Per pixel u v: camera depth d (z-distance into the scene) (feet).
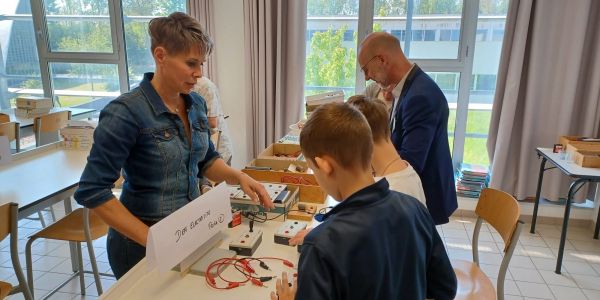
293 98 12.08
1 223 5.31
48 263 9.05
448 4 11.29
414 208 2.89
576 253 9.77
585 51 10.18
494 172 11.04
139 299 3.44
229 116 13.14
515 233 5.26
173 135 4.00
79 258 7.83
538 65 10.25
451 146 12.32
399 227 2.68
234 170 4.89
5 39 14.57
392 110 6.25
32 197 6.31
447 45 11.60
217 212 4.13
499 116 10.96
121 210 3.64
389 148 3.99
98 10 13.64
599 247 10.08
